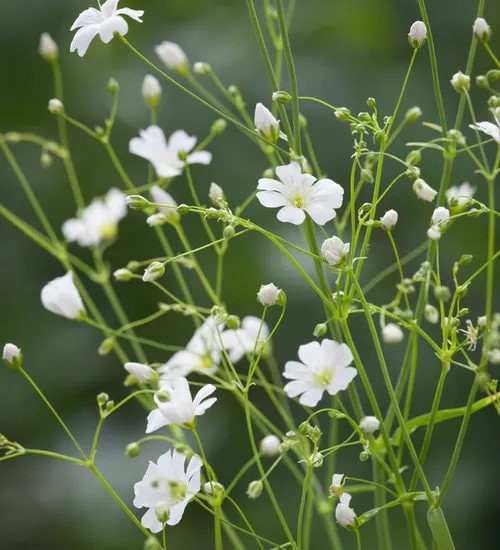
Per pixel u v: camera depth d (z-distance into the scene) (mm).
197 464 547
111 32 562
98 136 616
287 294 819
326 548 780
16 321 894
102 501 834
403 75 910
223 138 869
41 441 875
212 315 574
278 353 815
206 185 858
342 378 559
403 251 825
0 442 547
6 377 880
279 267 830
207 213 547
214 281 844
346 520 543
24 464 870
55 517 852
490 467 815
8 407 874
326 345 562
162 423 549
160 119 888
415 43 555
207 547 805
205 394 546
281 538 789
